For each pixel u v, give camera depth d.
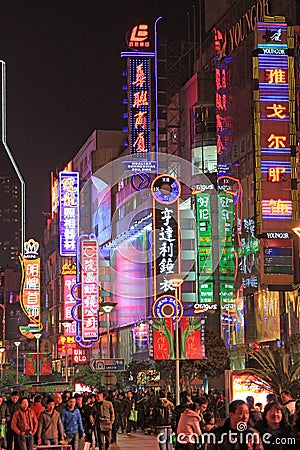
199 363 71.81
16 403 32.91
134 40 125.31
